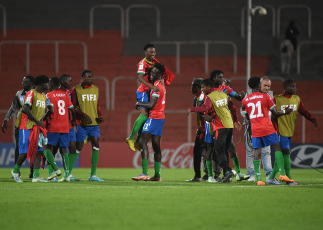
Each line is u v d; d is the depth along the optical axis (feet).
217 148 119.65
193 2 388.98
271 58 345.10
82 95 128.77
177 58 323.57
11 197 86.69
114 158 229.45
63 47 349.41
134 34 367.25
